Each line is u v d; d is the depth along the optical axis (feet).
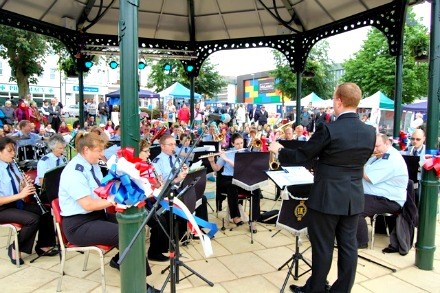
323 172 8.08
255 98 126.21
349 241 8.25
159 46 26.27
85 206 8.73
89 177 9.41
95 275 10.18
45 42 53.83
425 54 22.86
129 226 7.27
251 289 9.52
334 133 7.75
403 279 10.19
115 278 10.00
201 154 15.10
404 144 18.78
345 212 7.85
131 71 7.38
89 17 22.95
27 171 14.66
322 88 81.92
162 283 9.75
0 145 10.72
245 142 27.78
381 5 18.28
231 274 10.38
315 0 20.13
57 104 42.39
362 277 10.30
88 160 9.41
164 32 25.40
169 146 12.65
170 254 7.78
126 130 7.41
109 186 6.94
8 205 10.97
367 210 11.60
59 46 51.93
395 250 12.05
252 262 11.22
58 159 12.92
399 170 11.73
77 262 11.06
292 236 13.55
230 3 22.58
